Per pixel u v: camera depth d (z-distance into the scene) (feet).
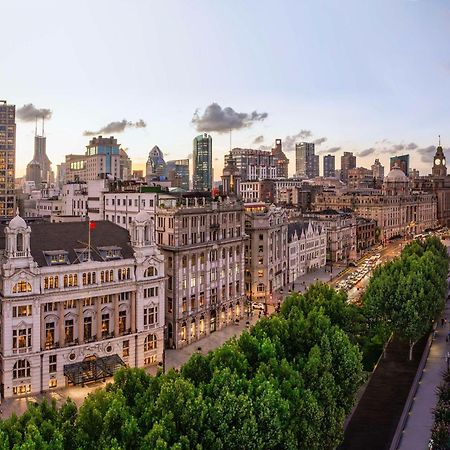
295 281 654.53
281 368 241.96
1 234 374.43
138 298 361.71
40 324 320.29
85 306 340.80
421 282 401.90
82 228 372.17
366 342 358.23
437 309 418.51
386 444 259.19
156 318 374.63
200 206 438.81
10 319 310.24
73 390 326.65
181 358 387.96
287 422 213.66
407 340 419.54
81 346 335.88
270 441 204.33
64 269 327.88
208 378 243.40
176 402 198.80
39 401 308.81
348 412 270.26
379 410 299.17
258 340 275.18
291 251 653.30
